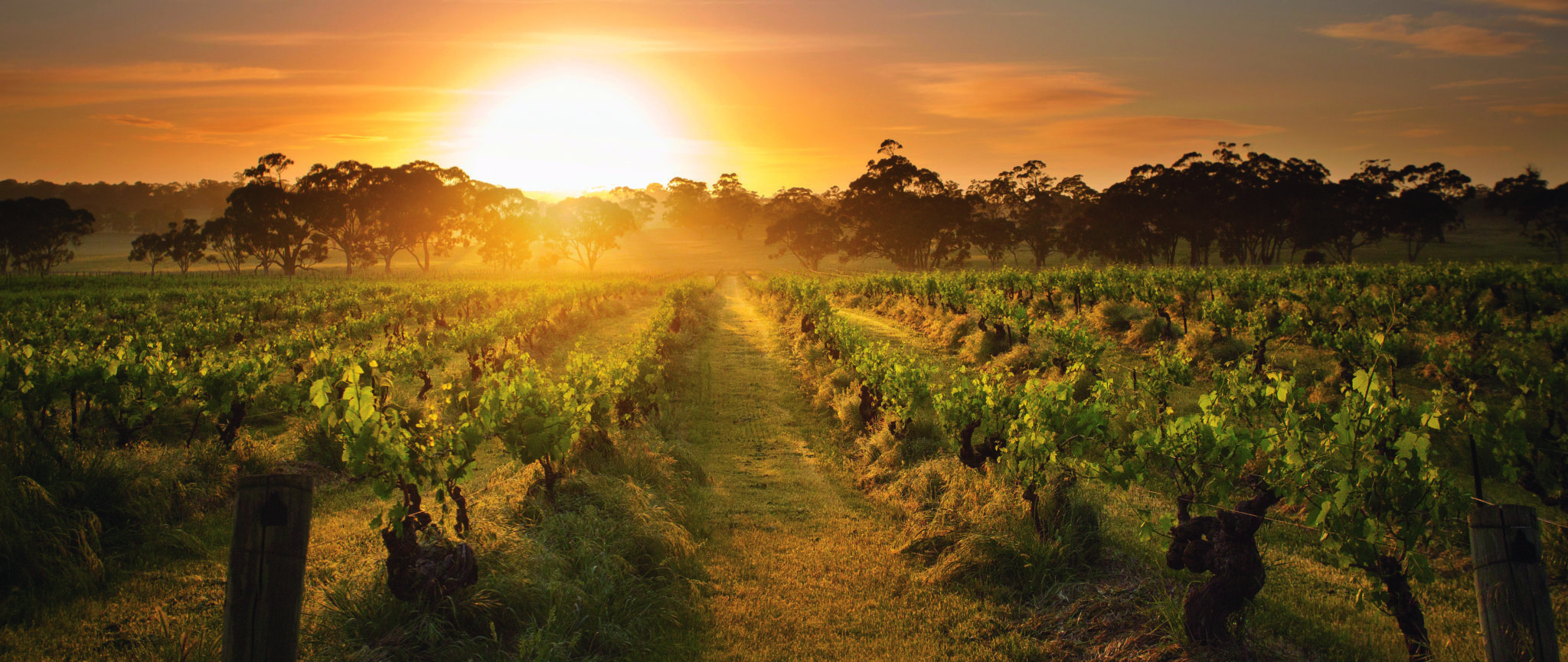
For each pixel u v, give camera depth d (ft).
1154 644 14.93
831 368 49.16
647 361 40.34
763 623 17.02
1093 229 240.73
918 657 15.47
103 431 27.71
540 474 23.88
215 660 13.50
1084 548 19.20
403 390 41.09
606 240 337.93
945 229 262.67
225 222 260.42
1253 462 24.94
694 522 23.18
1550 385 25.62
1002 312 59.77
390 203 278.26
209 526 21.31
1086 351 41.91
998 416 24.47
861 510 25.23
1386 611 13.91
